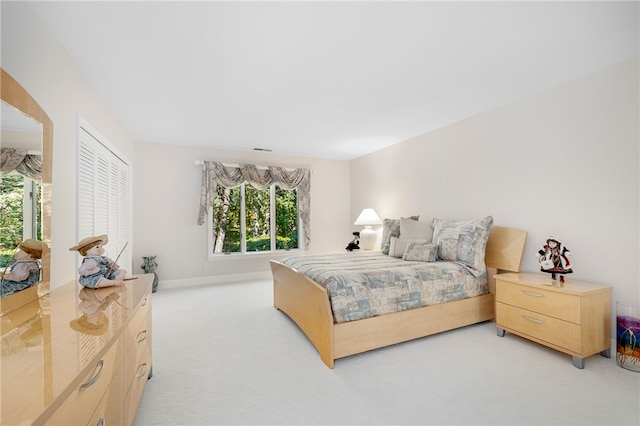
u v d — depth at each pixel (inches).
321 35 76.9
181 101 118.8
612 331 93.7
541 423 63.6
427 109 131.0
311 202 229.8
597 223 98.5
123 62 88.4
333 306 90.9
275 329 116.9
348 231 243.4
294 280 115.6
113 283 67.5
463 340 105.7
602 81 96.9
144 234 179.5
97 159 104.8
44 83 69.0
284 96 115.6
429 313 105.8
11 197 50.4
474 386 77.4
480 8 67.0
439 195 158.4
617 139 93.8
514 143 122.6
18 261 51.9
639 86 89.3
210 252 196.1
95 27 71.7
